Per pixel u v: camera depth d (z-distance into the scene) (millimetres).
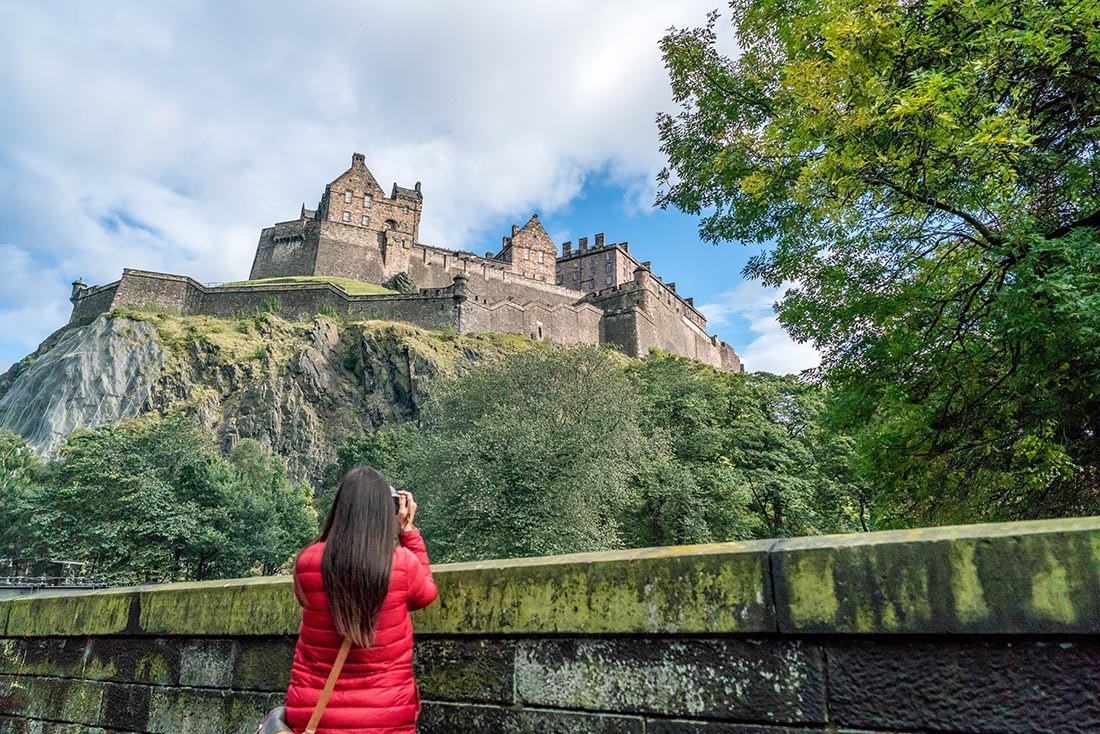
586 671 2234
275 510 51688
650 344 86562
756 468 33938
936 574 1751
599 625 2209
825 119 5793
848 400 7852
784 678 1914
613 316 87062
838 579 1872
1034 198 6531
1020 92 5582
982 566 1698
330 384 76375
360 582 1914
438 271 98125
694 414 36438
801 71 6000
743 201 8602
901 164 5586
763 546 2035
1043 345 5930
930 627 1723
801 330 8094
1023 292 5312
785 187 7605
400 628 2006
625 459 30281
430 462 30609
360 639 1879
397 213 102938
